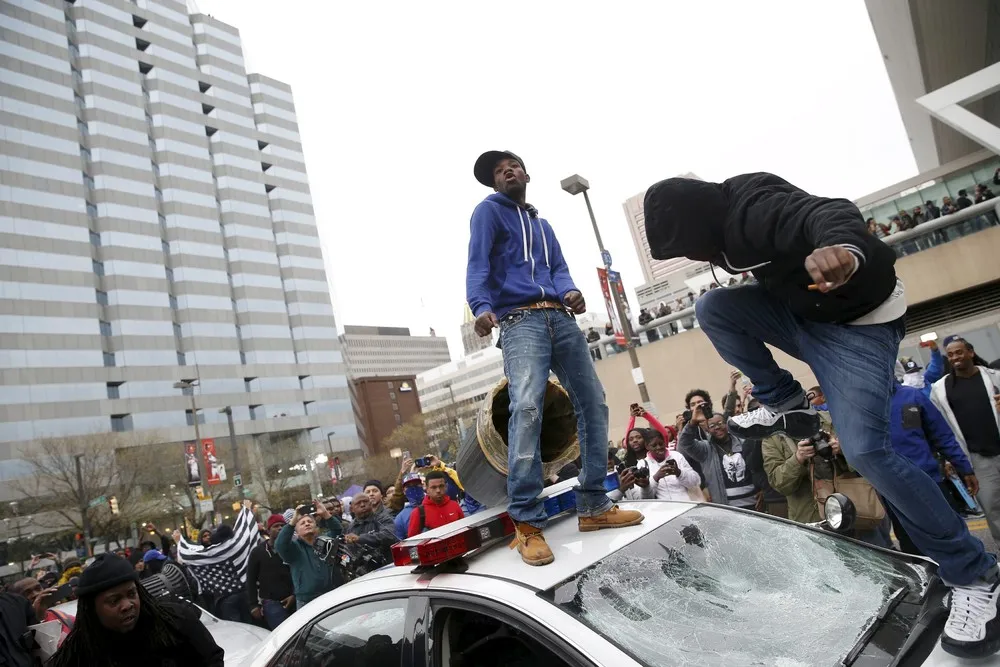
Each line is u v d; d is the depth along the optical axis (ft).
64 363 192.24
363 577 8.38
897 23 78.64
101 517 123.95
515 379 7.98
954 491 14.52
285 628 8.50
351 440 263.08
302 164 303.07
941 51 84.53
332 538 17.83
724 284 7.76
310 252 288.51
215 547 22.71
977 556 5.74
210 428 219.61
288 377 252.62
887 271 5.96
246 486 173.27
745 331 7.62
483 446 8.20
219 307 242.17
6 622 12.24
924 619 6.08
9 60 206.90
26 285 191.72
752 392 8.07
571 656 5.52
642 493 18.20
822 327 6.63
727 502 18.45
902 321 6.47
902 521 6.28
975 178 58.70
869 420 6.13
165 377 213.66
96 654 8.23
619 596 6.22
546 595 6.13
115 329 209.67
